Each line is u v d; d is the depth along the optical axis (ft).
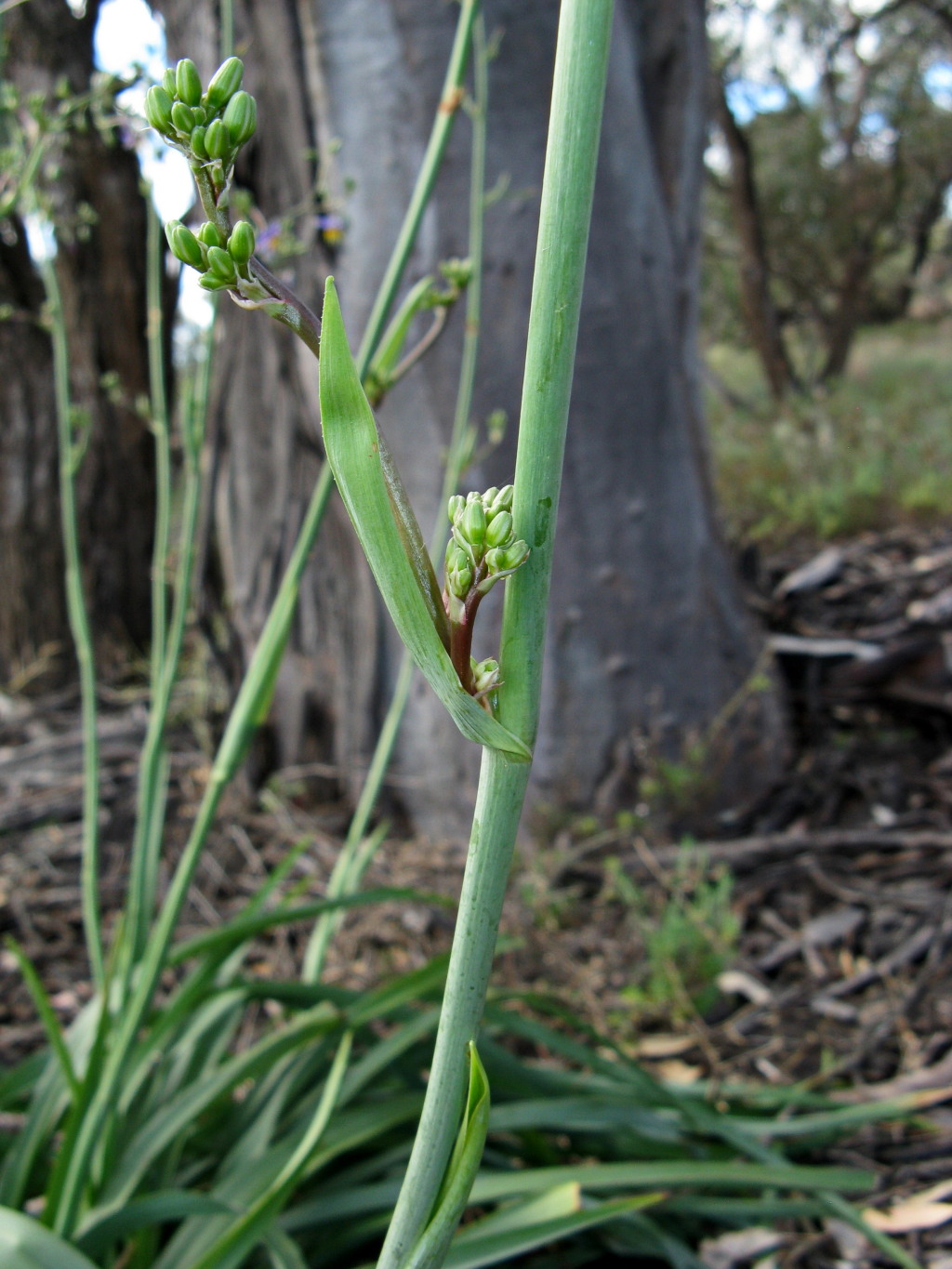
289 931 2.23
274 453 2.63
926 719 2.96
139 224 3.60
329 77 2.31
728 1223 1.41
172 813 2.74
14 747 3.27
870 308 11.57
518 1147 1.44
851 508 4.64
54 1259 0.89
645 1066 1.83
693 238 2.81
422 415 2.41
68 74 3.25
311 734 2.74
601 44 0.54
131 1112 1.30
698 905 2.21
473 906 0.60
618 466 2.53
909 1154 1.53
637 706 2.59
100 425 3.73
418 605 0.54
